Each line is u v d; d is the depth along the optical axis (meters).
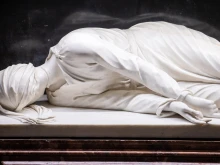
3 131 2.45
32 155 2.41
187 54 2.65
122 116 2.55
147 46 2.70
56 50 2.61
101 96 2.70
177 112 2.46
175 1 3.65
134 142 2.40
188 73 2.67
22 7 3.63
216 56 2.63
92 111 2.68
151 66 2.54
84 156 2.40
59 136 2.45
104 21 3.67
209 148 2.40
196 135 2.42
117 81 2.68
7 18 3.63
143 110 2.58
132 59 2.52
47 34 3.66
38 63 3.68
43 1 3.64
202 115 2.42
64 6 3.65
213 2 3.64
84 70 2.58
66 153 2.40
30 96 2.58
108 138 2.44
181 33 2.73
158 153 2.39
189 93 2.49
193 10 3.65
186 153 2.38
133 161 2.39
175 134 2.41
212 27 3.66
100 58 2.49
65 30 3.66
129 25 3.67
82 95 2.72
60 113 2.63
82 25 3.67
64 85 2.71
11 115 2.56
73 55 2.51
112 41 2.69
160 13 3.67
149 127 2.40
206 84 2.65
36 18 3.64
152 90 2.59
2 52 3.65
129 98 2.65
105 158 2.40
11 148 2.43
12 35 3.65
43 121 2.45
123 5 3.66
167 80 2.51
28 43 3.65
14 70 2.61
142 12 3.67
